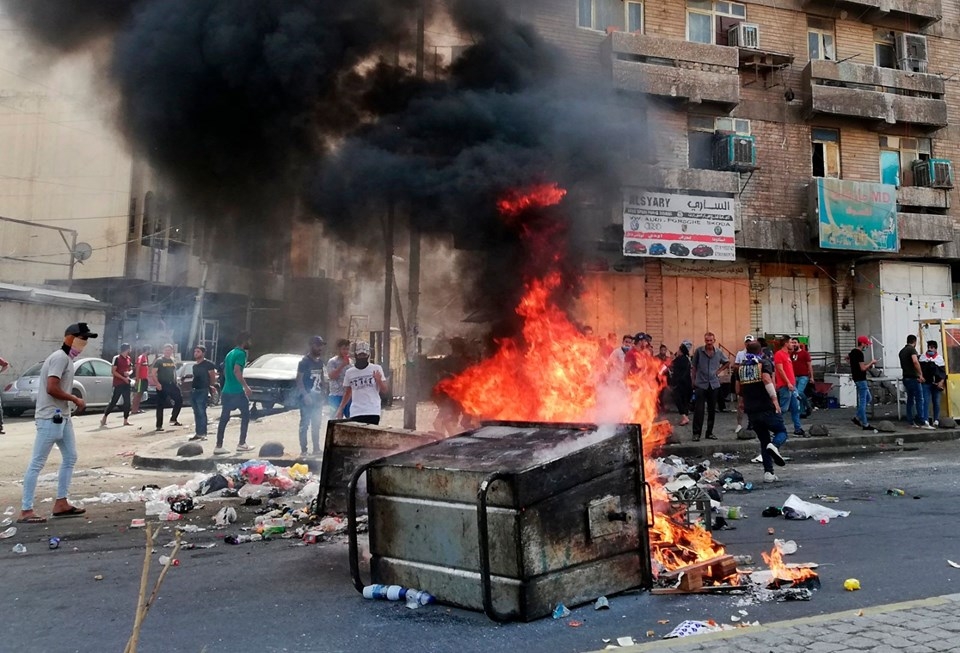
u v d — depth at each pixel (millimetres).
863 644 2953
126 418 13773
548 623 3490
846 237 15703
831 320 16844
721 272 15977
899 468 8828
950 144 17656
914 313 16641
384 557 4051
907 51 17406
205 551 5094
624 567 3906
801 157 16328
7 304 18188
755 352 8078
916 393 12508
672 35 15672
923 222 16500
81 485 7805
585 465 3744
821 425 11812
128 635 3422
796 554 4805
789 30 16562
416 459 3992
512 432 4520
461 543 3682
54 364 6137
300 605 3859
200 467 8953
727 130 15781
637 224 14352
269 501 6902
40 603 3914
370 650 3195
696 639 3066
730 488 7441
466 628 3449
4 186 21812
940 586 4066
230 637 3383
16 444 11148
